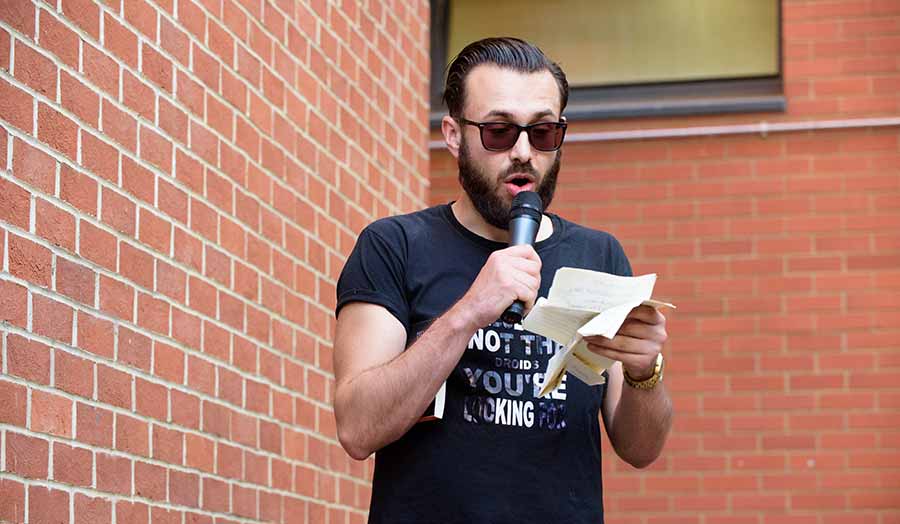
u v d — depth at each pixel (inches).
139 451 151.8
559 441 118.3
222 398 173.0
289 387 193.8
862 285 296.2
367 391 113.4
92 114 144.8
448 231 124.6
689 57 314.7
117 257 148.7
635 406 122.3
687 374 298.7
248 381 180.9
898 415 291.6
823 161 301.3
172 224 161.3
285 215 194.4
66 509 137.0
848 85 302.2
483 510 115.0
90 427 142.1
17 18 132.6
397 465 117.6
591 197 307.3
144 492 152.6
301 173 200.7
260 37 188.1
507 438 117.1
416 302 121.9
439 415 116.0
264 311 186.4
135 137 153.6
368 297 121.3
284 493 191.0
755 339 297.6
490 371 118.2
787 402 295.0
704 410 297.0
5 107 130.1
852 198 299.1
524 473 116.6
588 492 119.0
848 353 294.5
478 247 123.7
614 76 315.9
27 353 131.6
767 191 301.9
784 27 306.2
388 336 119.9
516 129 121.0
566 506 117.0
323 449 205.5
